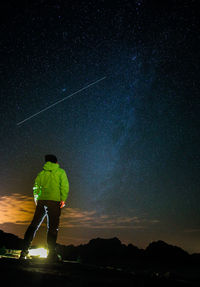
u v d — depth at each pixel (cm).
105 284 169
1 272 182
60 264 246
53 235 350
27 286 151
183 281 205
